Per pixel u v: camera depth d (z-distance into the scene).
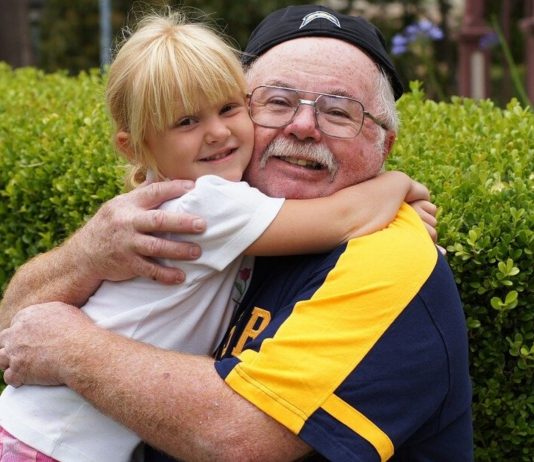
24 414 2.38
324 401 2.09
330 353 2.12
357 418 2.10
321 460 2.28
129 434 2.34
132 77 2.37
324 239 2.26
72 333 2.32
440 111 3.98
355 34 2.50
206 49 2.36
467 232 2.76
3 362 2.43
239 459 2.11
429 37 8.41
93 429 2.34
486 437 2.84
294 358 2.12
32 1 15.05
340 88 2.41
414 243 2.25
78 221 3.42
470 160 3.18
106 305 2.39
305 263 2.31
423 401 2.19
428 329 2.18
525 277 2.63
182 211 2.26
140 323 2.32
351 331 2.14
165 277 2.28
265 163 2.46
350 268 2.19
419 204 2.50
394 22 13.55
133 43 2.40
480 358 2.76
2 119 4.13
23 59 12.34
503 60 11.72
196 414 2.13
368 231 2.28
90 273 2.40
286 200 2.30
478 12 10.54
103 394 2.22
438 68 13.59
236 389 2.13
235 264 2.37
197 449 2.14
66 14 13.09
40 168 3.54
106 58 3.46
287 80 2.43
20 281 2.59
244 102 2.45
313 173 2.43
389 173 2.48
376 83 2.49
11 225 3.68
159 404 2.15
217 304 2.37
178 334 2.34
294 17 2.54
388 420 2.13
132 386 2.18
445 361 2.20
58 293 2.47
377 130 2.47
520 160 3.10
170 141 2.38
